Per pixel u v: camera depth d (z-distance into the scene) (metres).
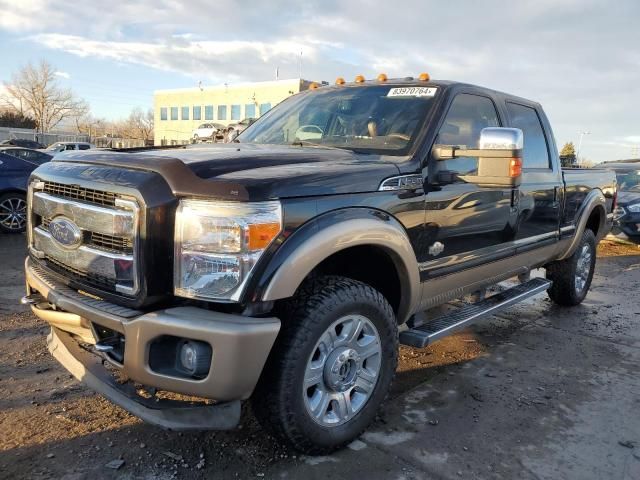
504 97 4.55
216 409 2.63
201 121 66.12
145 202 2.48
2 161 9.47
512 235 4.38
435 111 3.70
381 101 3.98
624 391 3.97
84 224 2.74
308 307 2.74
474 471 2.89
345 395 3.00
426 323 3.76
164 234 2.52
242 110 61.50
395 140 3.58
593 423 3.47
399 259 3.19
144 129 88.31
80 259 2.79
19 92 74.00
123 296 2.62
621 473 2.93
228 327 2.43
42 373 3.81
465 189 3.71
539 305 6.27
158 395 3.17
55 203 2.91
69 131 80.62
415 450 3.07
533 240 4.77
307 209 2.67
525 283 5.16
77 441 3.00
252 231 2.48
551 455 3.08
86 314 2.69
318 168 2.90
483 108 4.23
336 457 2.96
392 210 3.12
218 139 4.93
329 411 2.96
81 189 2.77
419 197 3.32
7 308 5.12
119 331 2.57
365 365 3.12
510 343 4.93
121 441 3.02
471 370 4.27
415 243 3.34
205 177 2.60
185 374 2.55
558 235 5.25
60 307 2.86
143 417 2.60
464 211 3.71
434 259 3.53
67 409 3.34
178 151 3.20
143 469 2.78
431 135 3.54
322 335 2.78
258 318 2.54
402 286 3.35
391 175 3.17
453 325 3.75
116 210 2.59
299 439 2.80
